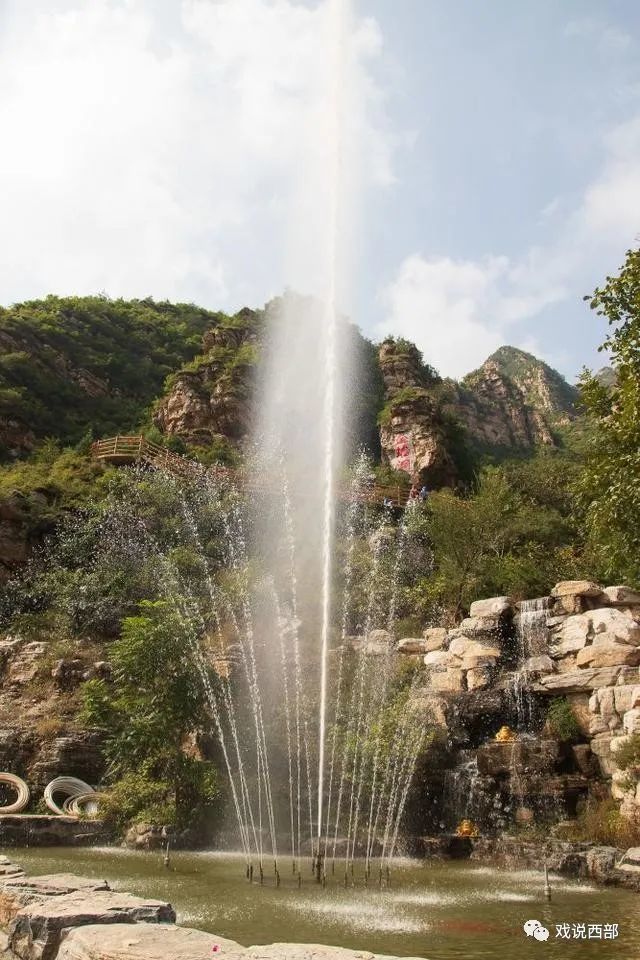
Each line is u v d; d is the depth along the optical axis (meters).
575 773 18.30
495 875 13.68
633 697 17.95
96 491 38.75
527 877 13.45
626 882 12.38
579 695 19.62
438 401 60.84
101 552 33.44
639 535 14.62
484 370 119.00
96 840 16.69
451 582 33.00
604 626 20.92
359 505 42.91
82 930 5.15
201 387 58.47
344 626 28.27
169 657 19.03
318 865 12.68
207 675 19.67
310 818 17.42
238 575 31.30
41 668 24.31
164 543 35.41
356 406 60.41
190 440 53.00
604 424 15.20
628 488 14.14
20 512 34.69
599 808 16.80
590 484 15.38
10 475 40.16
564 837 16.12
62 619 29.31
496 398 113.31
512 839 16.12
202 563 33.12
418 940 8.44
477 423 104.44
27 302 77.44
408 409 56.81
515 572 32.16
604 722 18.42
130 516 35.69
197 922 9.10
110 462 42.97
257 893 11.09
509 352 157.25
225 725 19.61
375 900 10.83
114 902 5.94
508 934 8.79
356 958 4.71
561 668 21.17
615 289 15.10
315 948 4.90
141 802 17.28
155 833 16.31
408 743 19.75
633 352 14.91
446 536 35.34
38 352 63.03
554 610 22.73
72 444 54.06
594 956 7.84
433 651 24.47
